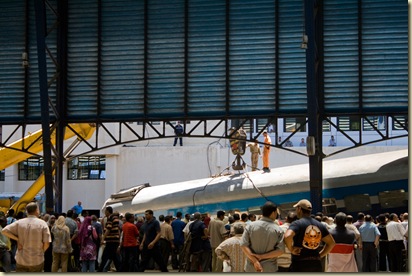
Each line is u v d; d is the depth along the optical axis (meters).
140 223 26.08
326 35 27.47
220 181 31.52
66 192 49.62
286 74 27.48
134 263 23.08
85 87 28.69
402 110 27.05
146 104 28.31
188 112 28.08
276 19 27.47
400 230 22.95
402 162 29.14
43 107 26.84
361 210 28.75
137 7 28.31
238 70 27.77
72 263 24.42
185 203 31.11
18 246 15.23
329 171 29.56
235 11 27.75
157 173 49.00
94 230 23.69
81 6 28.61
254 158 33.22
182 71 28.11
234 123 48.44
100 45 28.56
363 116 27.30
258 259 12.27
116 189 49.16
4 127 47.97
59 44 28.62
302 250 11.98
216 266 22.42
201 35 27.97
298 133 48.78
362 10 27.25
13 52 29.08
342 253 14.35
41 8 26.34
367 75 27.25
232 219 22.14
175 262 27.05
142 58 28.33
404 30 27.02
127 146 49.84
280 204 29.61
